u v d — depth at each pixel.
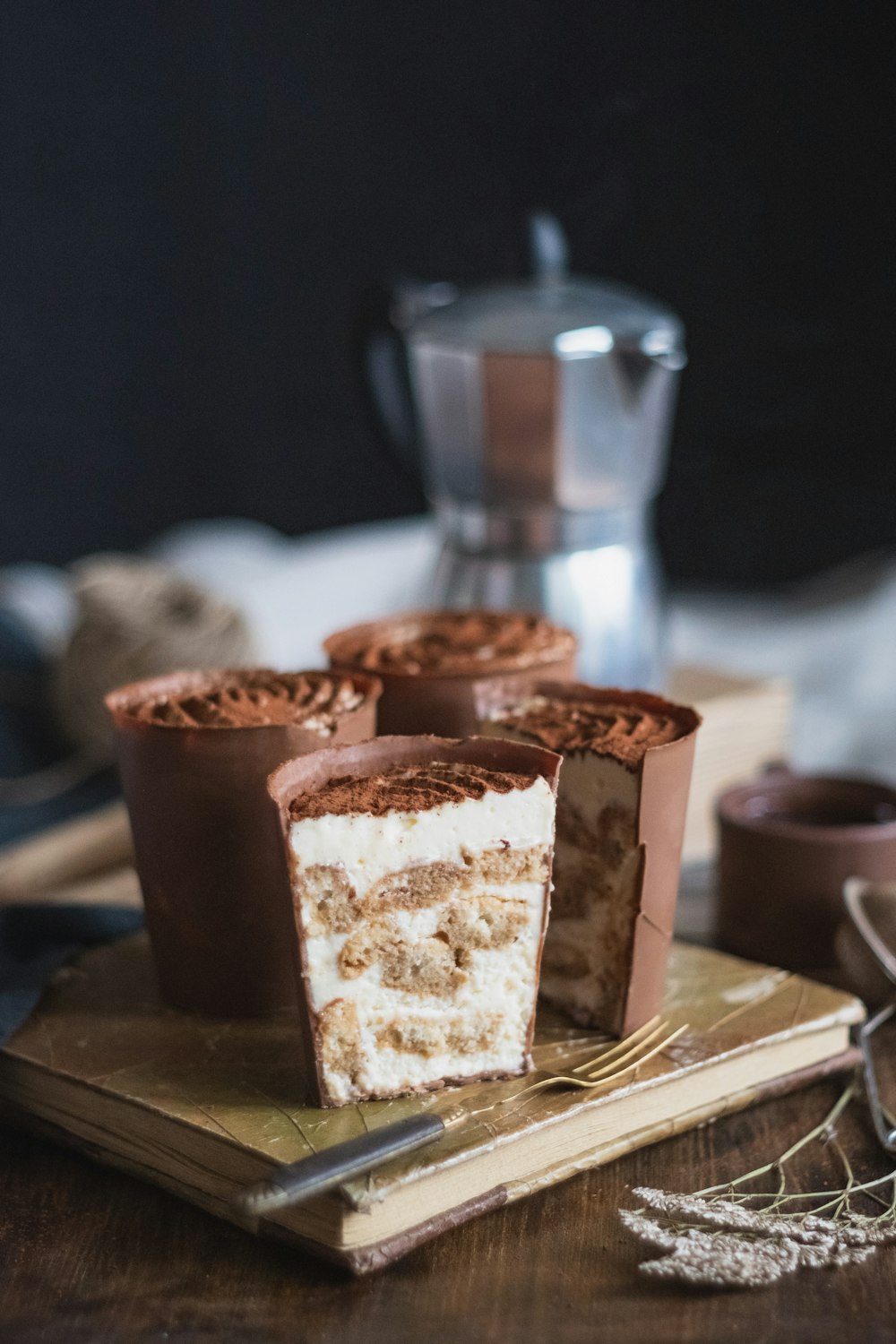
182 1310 0.69
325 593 1.25
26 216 1.52
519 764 0.73
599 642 0.94
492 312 0.92
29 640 1.19
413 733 0.80
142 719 0.76
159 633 1.10
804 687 1.19
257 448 1.63
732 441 1.33
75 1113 0.75
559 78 1.34
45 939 0.83
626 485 0.94
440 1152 0.70
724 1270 0.69
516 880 0.73
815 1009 0.79
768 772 0.93
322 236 1.54
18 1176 0.75
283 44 1.50
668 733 0.76
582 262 1.36
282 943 0.77
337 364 1.57
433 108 1.43
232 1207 0.72
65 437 1.59
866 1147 0.75
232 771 0.75
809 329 1.29
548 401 0.90
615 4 1.30
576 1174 0.74
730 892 0.87
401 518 1.60
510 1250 0.71
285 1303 0.69
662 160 1.30
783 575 1.35
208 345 1.62
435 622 0.85
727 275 1.30
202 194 1.57
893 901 0.83
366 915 0.72
